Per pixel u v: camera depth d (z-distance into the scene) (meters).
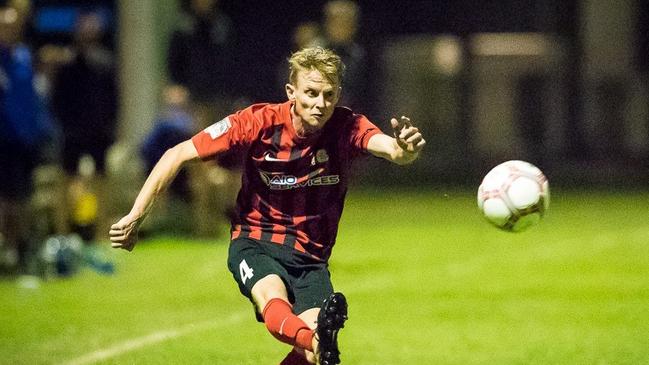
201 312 22.45
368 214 42.31
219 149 13.90
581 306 22.78
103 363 17.66
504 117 63.06
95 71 32.00
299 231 14.09
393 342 19.23
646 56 63.09
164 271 28.22
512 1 64.19
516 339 19.48
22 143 26.69
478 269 28.20
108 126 32.50
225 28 34.12
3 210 27.33
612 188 52.12
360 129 13.98
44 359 18.09
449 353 18.36
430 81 62.62
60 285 26.30
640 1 63.28
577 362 17.59
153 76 38.03
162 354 18.33
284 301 13.34
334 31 26.27
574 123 63.25
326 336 12.48
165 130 32.19
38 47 48.91
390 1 64.88
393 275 27.17
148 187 13.62
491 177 14.42
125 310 22.77
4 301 24.00
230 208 34.69
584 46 63.53
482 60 63.66
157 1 38.03
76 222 31.20
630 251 31.42
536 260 29.78
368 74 64.12
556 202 46.06
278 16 64.25
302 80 13.51
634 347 18.70
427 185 54.62
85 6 51.12
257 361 17.77
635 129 62.22
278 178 14.02
